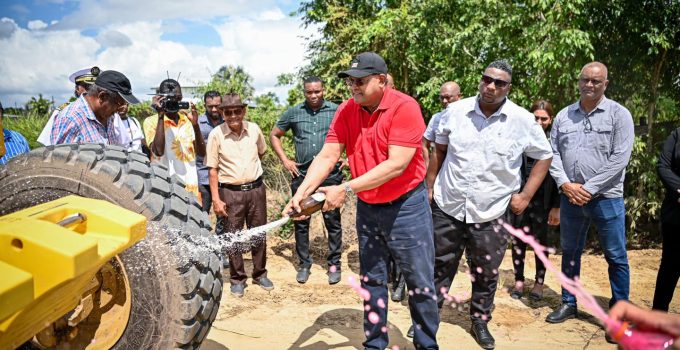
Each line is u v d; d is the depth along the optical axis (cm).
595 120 424
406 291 514
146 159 258
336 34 1080
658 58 755
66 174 233
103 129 377
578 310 488
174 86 478
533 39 719
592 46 702
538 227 504
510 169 379
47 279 172
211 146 502
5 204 238
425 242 340
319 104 561
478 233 387
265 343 397
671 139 422
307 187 336
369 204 345
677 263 416
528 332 436
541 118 506
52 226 181
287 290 534
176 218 238
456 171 387
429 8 863
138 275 229
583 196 420
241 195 504
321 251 681
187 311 228
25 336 196
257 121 905
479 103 384
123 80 367
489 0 741
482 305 405
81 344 237
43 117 883
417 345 352
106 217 201
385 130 319
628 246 765
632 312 165
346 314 467
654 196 735
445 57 870
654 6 725
